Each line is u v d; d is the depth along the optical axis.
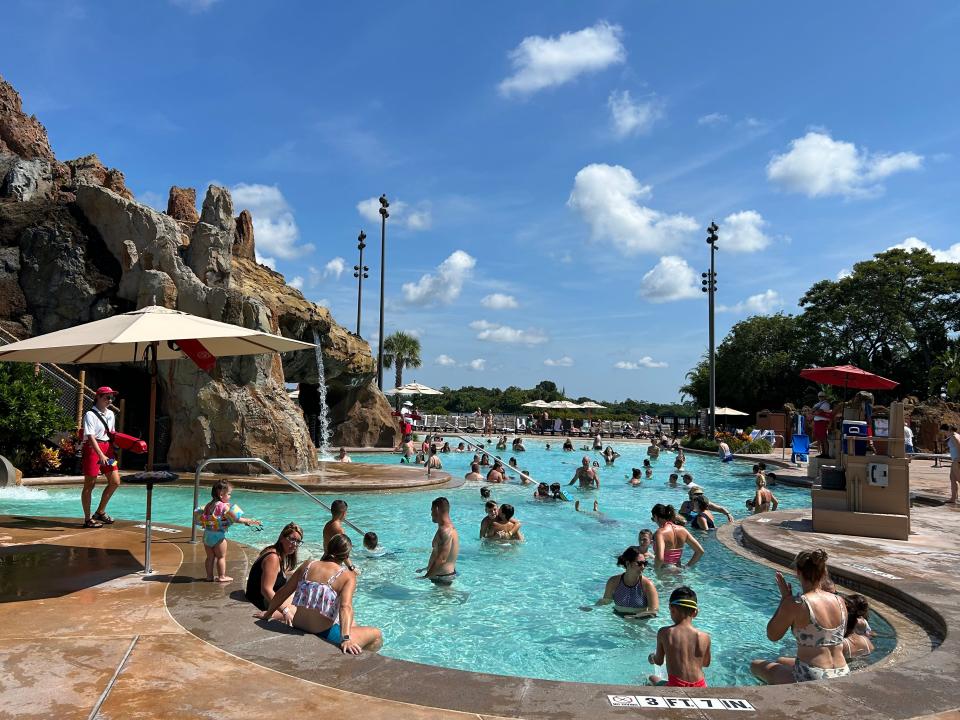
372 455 29.56
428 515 13.73
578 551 10.87
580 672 5.89
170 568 7.29
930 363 46.00
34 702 3.88
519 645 6.53
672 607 5.21
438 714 3.82
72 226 20.89
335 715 3.78
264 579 6.14
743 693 4.23
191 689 4.11
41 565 7.29
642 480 22.27
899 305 46.34
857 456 11.01
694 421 49.97
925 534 10.99
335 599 5.38
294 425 18.48
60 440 16.97
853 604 5.91
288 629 5.33
